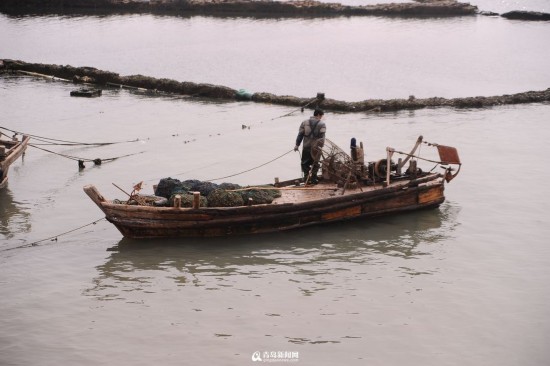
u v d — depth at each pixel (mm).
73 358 18438
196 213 25031
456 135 40000
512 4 123125
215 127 42500
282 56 68750
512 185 31578
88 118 44938
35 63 58969
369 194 27000
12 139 35969
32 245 25422
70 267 23734
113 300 21500
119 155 36781
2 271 23391
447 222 27562
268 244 25500
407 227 27125
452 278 22906
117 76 54844
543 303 21203
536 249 25000
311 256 24562
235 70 62500
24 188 31641
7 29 83625
